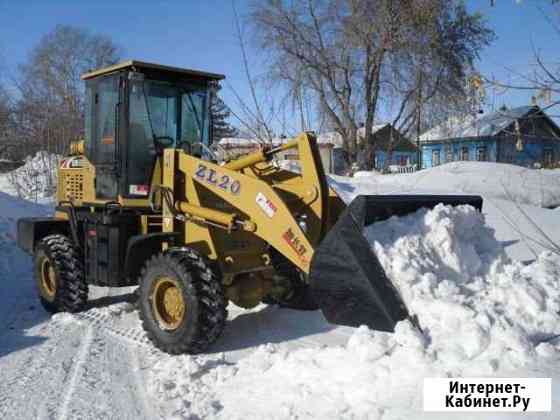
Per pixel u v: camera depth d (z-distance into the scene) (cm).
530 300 357
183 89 610
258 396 371
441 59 1883
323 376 363
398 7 1869
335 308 407
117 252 558
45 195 1938
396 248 400
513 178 1280
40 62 2583
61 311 614
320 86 1802
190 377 425
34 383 423
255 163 521
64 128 2039
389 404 309
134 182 572
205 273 471
